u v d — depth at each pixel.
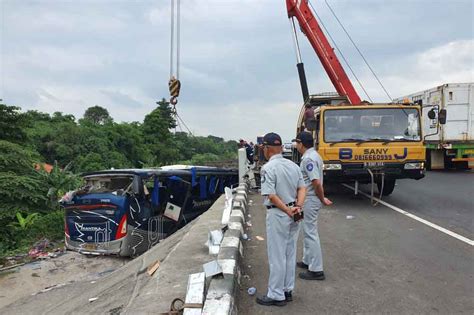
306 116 12.41
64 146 53.59
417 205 10.79
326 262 6.15
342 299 4.72
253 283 5.27
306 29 14.78
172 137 74.06
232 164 20.30
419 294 4.86
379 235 7.74
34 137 53.97
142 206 10.39
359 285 5.17
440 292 4.91
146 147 67.00
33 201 16.75
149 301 4.51
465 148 19.27
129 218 9.99
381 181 10.96
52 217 15.42
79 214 10.27
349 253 6.60
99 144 57.50
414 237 7.52
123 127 67.75
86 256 10.25
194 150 75.69
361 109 10.44
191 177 12.70
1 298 8.27
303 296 4.81
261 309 4.43
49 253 11.52
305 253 5.77
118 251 9.86
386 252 6.61
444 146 19.41
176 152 69.12
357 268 5.84
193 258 6.09
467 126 19.28
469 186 14.42
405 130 10.29
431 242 7.14
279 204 4.32
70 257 10.36
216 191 15.55
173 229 11.78
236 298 4.50
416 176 10.08
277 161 4.43
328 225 8.69
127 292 5.77
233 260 4.98
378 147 9.98
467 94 19.20
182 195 12.34
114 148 60.69
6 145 18.64
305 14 14.79
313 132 10.97
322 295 4.84
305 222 5.39
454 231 7.86
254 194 14.30
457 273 5.56
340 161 10.08
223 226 7.40
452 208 10.27
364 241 7.33
